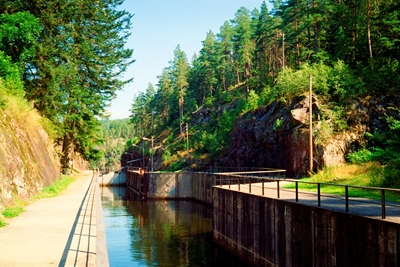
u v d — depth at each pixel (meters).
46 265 9.20
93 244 10.95
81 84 42.25
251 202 20.42
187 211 46.50
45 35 35.16
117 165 191.88
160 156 96.62
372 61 44.41
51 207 19.80
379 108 39.81
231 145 60.09
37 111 35.22
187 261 22.81
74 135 44.41
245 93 87.50
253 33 99.00
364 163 32.62
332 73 44.88
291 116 42.03
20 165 22.22
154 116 139.25
